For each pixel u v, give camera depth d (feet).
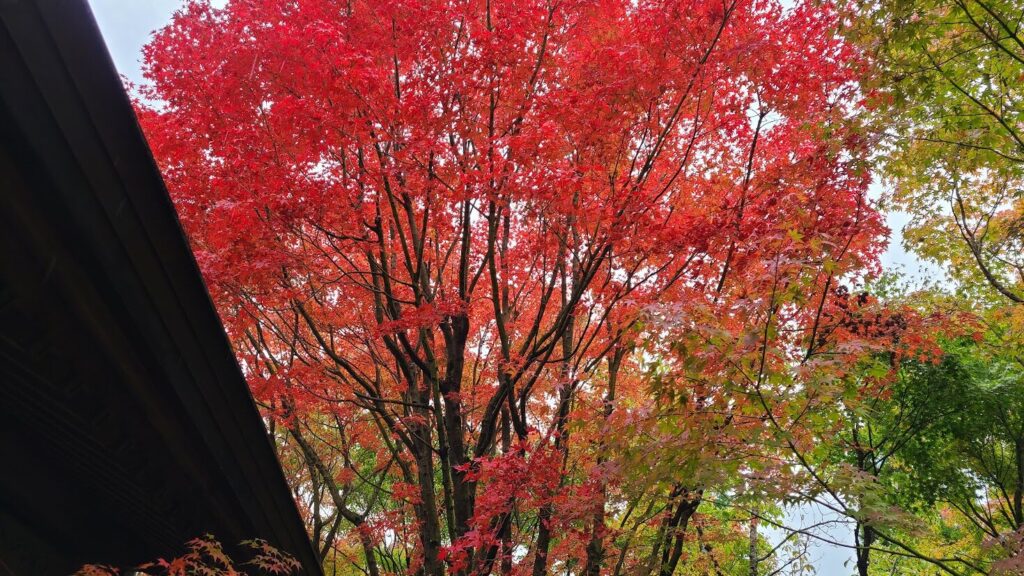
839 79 21.11
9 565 13.53
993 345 34.94
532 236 27.17
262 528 16.99
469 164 21.35
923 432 37.24
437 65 20.72
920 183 29.22
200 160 22.22
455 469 22.84
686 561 35.09
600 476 19.81
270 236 21.11
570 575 33.68
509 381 23.47
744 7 21.29
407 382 30.32
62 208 7.82
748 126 23.65
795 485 17.97
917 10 19.81
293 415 28.89
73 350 9.69
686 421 17.33
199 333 10.94
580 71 22.16
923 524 16.44
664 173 25.59
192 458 13.16
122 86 7.72
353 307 29.96
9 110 6.71
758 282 18.86
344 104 18.89
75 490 14.97
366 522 35.50
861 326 23.09
